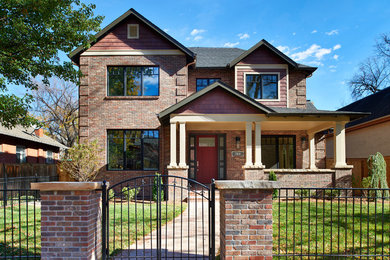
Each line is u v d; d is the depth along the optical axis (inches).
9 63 418.9
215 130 578.9
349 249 217.9
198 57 639.8
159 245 191.3
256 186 169.6
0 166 474.3
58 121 1200.8
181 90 524.4
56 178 687.7
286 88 561.6
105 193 183.2
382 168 432.5
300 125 512.4
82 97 522.0
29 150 713.0
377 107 632.4
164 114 454.3
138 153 521.0
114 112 521.3
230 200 172.9
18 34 412.5
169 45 530.9
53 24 433.4
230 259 169.9
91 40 474.3
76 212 175.2
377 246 223.8
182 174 451.2
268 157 577.6
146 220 311.1
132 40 531.5
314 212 330.3
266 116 458.9
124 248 221.5
